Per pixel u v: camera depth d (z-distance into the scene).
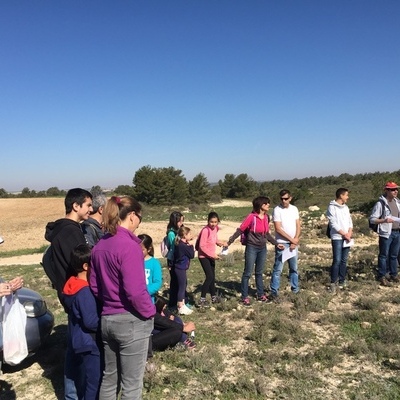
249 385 4.38
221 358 5.17
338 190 8.16
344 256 8.27
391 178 30.62
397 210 8.52
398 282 8.67
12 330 4.46
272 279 7.75
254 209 7.51
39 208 54.72
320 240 20.02
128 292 3.23
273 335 5.99
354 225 22.94
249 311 7.07
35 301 5.46
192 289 9.19
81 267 3.79
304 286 8.49
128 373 3.45
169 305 7.43
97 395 3.77
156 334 5.36
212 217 7.40
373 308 6.88
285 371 4.72
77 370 4.02
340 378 4.59
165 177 61.47
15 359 4.47
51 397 4.51
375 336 5.73
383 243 8.50
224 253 7.58
